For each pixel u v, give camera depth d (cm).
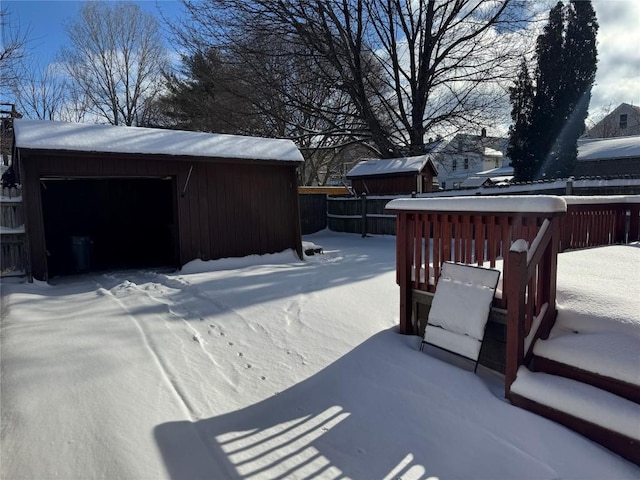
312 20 1543
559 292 309
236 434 240
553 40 1625
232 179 805
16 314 441
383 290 543
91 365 315
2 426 232
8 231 620
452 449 227
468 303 310
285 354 353
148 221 1062
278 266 775
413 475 206
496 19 1557
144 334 387
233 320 436
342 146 1806
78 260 841
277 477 203
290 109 1794
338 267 749
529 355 273
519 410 254
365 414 264
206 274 688
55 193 977
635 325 247
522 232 292
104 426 236
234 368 326
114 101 2906
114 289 585
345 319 432
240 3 1558
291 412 267
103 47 2822
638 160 1905
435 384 290
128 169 697
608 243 582
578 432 232
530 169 1700
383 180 1500
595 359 243
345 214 1465
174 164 743
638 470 206
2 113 1517
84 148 636
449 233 344
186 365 327
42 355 330
